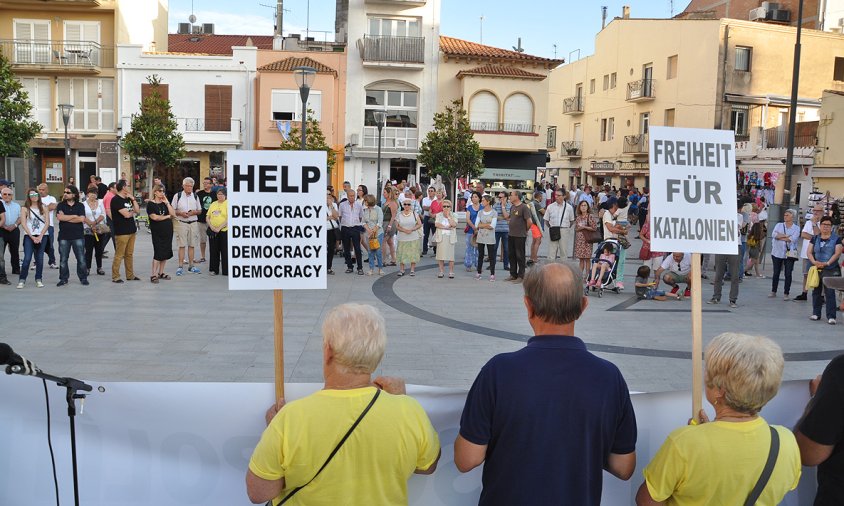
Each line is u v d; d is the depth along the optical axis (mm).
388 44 34438
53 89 33844
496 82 35094
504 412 2502
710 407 3500
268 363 7664
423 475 3262
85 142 33906
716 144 3607
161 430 3309
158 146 30406
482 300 12258
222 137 33906
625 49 43250
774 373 2445
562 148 50531
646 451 3447
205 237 16422
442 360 8016
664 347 9031
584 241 14445
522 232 14406
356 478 2400
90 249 13484
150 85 33719
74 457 3148
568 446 2475
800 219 27219
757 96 37469
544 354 2561
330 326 2465
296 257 3266
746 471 2465
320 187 3266
